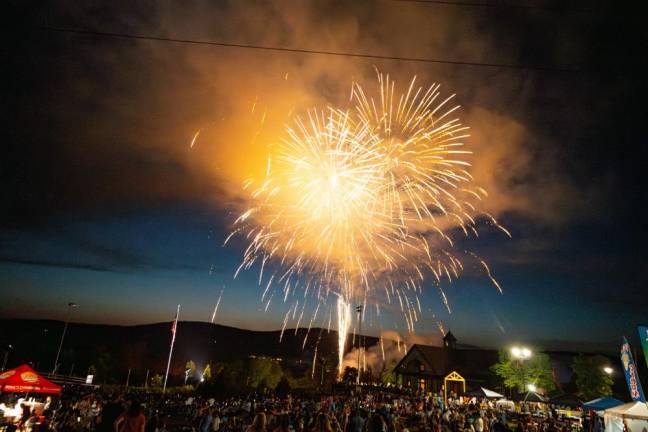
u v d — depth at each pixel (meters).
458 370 68.69
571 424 32.69
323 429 10.13
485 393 43.84
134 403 8.66
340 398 42.56
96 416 21.31
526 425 28.91
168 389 61.19
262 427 8.56
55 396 34.19
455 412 34.69
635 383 22.14
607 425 25.00
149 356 112.31
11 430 19.23
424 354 70.94
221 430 20.91
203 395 49.47
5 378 21.17
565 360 63.22
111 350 105.25
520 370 50.62
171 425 26.34
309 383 62.41
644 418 20.55
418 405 33.62
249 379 58.06
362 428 14.00
